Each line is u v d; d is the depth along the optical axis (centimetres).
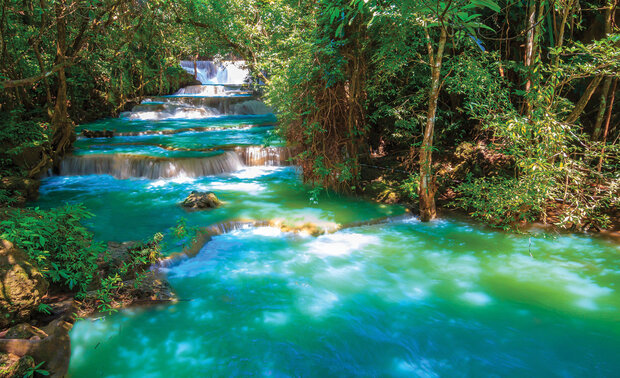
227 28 1163
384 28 659
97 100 1797
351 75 731
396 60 680
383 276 514
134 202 783
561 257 554
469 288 484
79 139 1263
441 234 643
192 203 746
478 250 584
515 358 368
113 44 1447
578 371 351
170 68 2314
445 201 771
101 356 366
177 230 585
